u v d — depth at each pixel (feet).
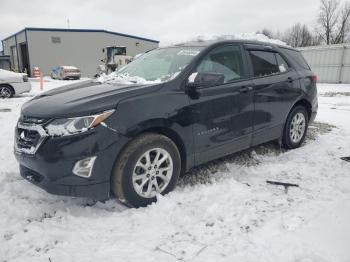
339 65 77.36
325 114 29.40
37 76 111.04
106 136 10.39
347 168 14.55
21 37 134.82
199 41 15.24
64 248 9.05
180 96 12.02
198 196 12.01
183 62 13.17
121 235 9.65
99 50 139.74
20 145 11.11
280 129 16.76
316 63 81.92
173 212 10.89
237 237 9.34
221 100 13.23
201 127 12.67
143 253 8.72
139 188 11.23
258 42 16.26
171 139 12.26
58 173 10.21
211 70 13.46
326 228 9.40
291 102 16.97
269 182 13.15
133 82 12.69
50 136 10.28
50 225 10.19
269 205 11.16
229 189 12.43
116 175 10.85
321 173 14.07
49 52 132.26
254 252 8.61
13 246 9.11
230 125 13.78
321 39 168.86
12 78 43.88
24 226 10.18
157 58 14.79
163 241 9.27
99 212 11.13
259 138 15.49
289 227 9.65
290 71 17.26
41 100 12.01
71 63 136.26
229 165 15.23
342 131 22.00
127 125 10.70
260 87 14.99
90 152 10.22
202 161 13.17
